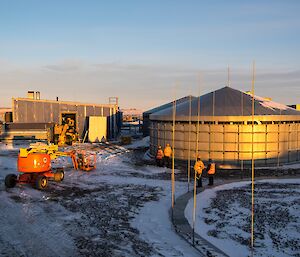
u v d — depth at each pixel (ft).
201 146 87.45
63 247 34.30
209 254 32.04
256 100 97.14
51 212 46.14
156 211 46.98
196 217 43.88
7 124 141.59
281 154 87.92
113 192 58.03
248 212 45.85
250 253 32.76
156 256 32.07
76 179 69.46
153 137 102.37
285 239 36.37
